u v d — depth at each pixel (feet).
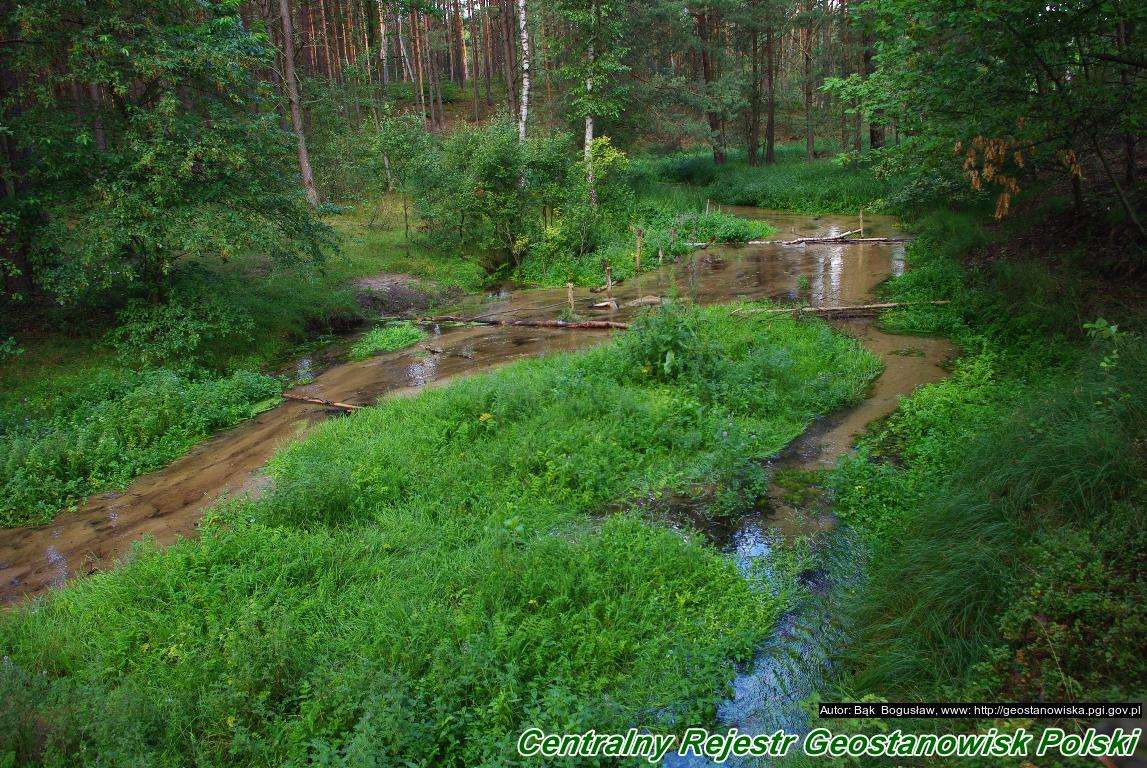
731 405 27.76
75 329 40.50
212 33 41.09
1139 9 24.66
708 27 116.57
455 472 22.74
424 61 148.97
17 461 26.14
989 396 25.76
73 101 38.73
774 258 59.57
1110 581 11.75
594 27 66.59
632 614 15.70
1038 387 24.47
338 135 81.97
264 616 15.38
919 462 21.85
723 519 20.48
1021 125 27.35
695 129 92.53
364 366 39.32
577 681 13.89
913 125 35.22
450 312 51.34
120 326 40.57
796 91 127.24
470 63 176.14
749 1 105.91
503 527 19.40
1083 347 26.96
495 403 27.22
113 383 34.86
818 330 35.99
